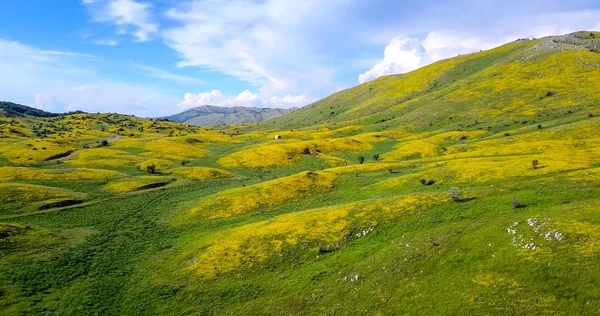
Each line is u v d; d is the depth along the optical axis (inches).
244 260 1993.1
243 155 6186.0
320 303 1453.0
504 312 1092.5
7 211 3034.0
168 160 6003.9
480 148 5078.7
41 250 2156.7
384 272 1547.7
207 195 3757.4
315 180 3784.5
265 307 1514.5
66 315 1524.4
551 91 7091.5
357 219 2234.3
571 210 1576.0
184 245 2380.7
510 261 1326.3
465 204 2121.1
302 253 1989.4
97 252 2245.3
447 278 1355.8
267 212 3038.9
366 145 6993.1
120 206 3400.6
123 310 1600.6
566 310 1035.3
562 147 4013.3
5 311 1505.9
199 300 1654.8
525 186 2235.5
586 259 1204.5
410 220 2085.4
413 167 4301.2
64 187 4005.9
